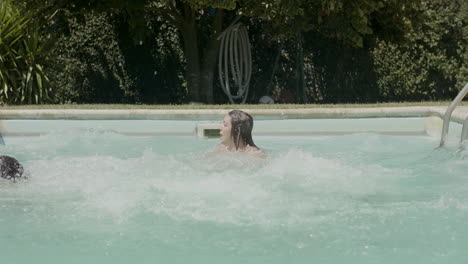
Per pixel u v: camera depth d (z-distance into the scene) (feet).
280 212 14.11
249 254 11.53
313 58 53.31
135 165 18.89
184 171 17.97
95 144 25.82
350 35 43.86
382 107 29.43
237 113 19.36
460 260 11.10
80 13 46.80
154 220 13.56
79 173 18.01
